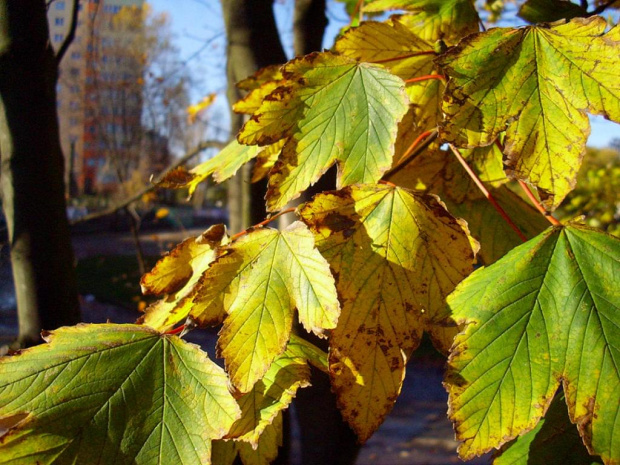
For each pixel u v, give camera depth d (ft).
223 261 0.99
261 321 0.96
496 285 0.94
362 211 1.02
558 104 0.97
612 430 0.88
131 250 15.14
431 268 1.01
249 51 2.29
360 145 1.04
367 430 0.98
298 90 1.06
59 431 0.94
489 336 0.92
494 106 0.98
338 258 1.01
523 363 0.91
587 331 0.91
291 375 1.02
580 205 5.91
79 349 1.01
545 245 0.97
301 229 0.99
